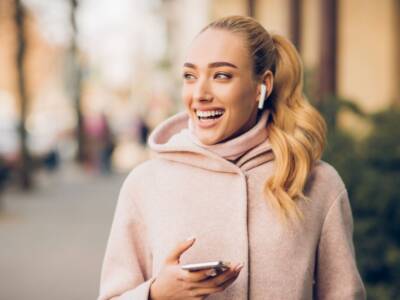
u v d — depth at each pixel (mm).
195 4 21719
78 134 22906
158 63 26375
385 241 4621
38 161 22203
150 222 2295
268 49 2314
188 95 2248
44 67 33594
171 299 2055
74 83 22672
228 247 2211
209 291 2021
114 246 2311
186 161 2299
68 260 8477
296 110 2387
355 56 9500
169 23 29234
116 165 25516
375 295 4512
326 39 6902
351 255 2336
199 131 2264
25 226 11289
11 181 16672
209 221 2236
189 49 2252
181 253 2068
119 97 42281
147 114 27125
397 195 4609
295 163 2291
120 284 2248
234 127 2256
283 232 2219
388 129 4871
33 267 8055
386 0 9383
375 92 9453
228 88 2211
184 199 2266
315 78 6027
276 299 2193
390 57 9367
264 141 2344
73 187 18156
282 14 12797
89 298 6613
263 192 2260
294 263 2213
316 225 2291
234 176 2277
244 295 2180
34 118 32781
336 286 2322
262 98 2305
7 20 15836
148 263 2326
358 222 4652
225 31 2244
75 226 11336
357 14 9516
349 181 4691
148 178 2334
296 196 2277
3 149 19391
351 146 4887
